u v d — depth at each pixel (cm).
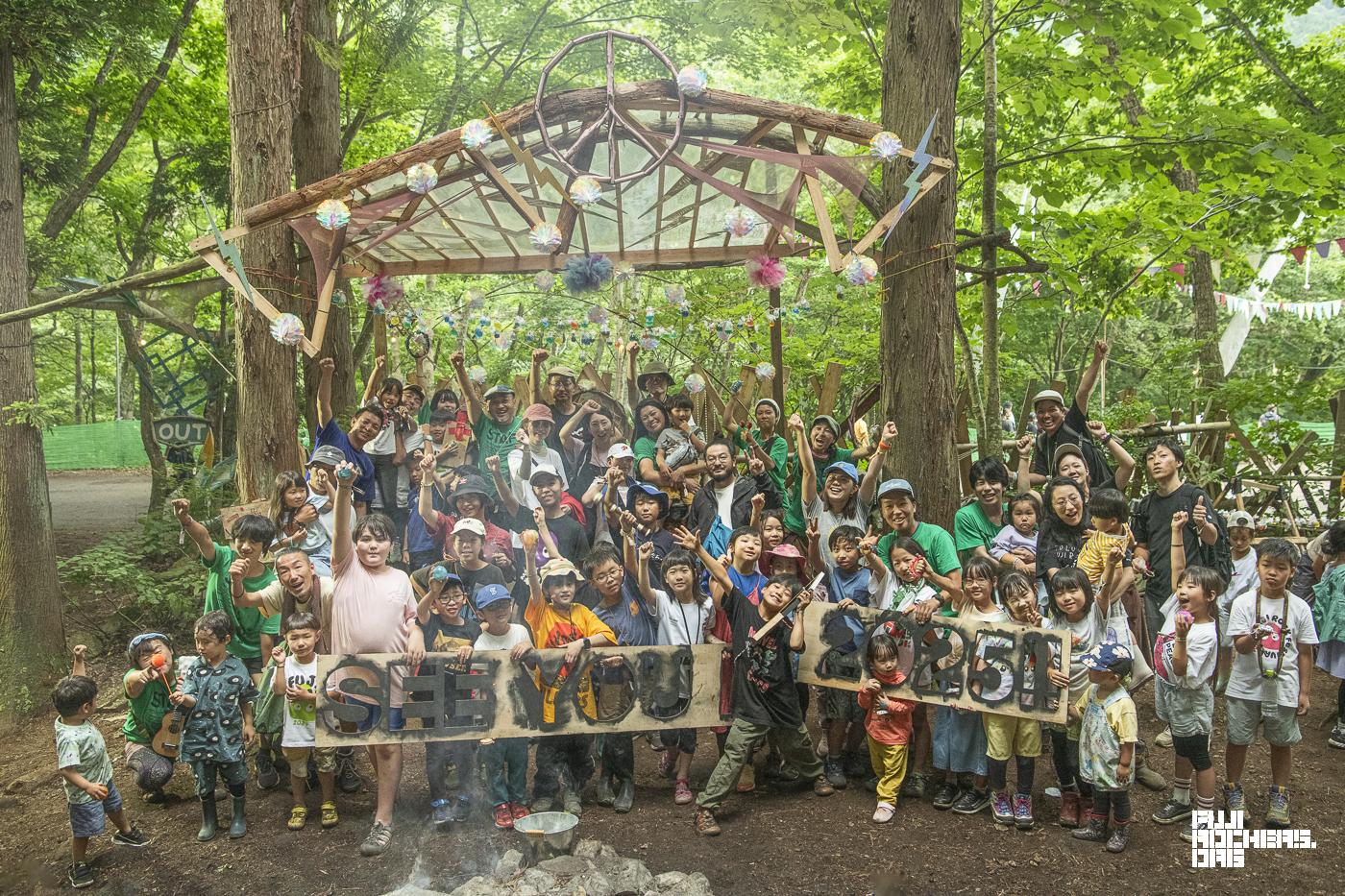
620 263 875
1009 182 1081
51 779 617
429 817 529
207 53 1355
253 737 559
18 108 1066
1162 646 499
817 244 838
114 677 818
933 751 537
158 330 1631
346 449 668
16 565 802
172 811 546
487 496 600
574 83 1195
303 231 613
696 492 654
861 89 1138
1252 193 946
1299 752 613
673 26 1183
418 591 550
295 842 498
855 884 446
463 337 894
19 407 805
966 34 978
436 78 1216
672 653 520
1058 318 1686
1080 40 956
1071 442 652
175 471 1129
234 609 567
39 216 1625
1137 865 461
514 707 504
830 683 536
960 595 535
